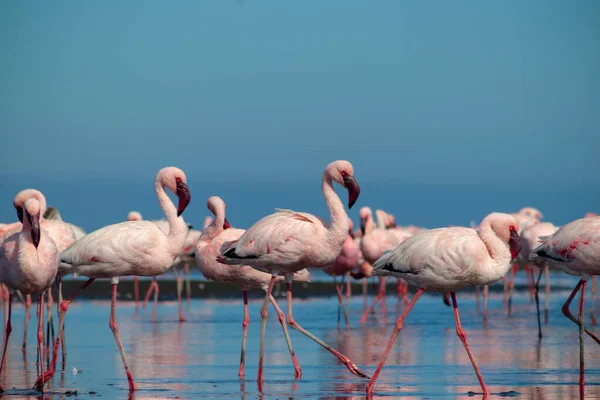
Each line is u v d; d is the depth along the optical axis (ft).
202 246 51.83
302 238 43.47
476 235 41.50
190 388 42.52
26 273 42.19
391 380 44.42
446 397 39.81
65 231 52.03
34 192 51.70
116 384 43.62
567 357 52.03
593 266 43.39
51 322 54.39
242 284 50.65
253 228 44.75
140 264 45.47
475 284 41.29
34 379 45.42
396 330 41.06
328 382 44.16
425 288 41.75
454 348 56.34
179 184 47.47
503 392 40.91
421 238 41.65
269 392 41.32
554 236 45.32
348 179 43.62
